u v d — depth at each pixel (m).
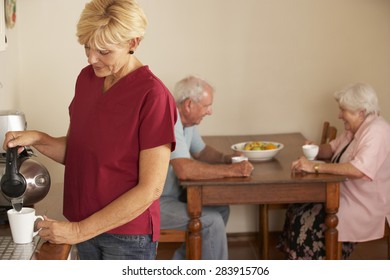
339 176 3.63
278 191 3.58
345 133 4.11
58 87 4.60
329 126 4.50
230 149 4.32
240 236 4.89
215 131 4.76
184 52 4.63
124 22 2.18
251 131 4.77
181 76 4.66
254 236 4.89
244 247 4.78
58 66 4.58
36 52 4.55
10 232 2.44
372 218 3.89
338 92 3.94
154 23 4.58
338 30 4.70
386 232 3.94
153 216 2.43
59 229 2.26
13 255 2.21
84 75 2.49
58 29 4.54
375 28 4.71
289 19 4.66
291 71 4.72
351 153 3.88
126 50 2.27
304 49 4.70
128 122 2.31
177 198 3.89
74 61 4.59
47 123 4.64
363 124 3.84
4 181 2.46
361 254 4.59
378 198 3.89
